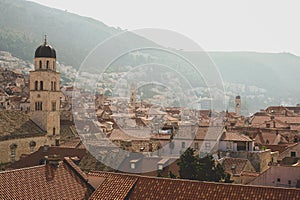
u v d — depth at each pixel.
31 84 122.94
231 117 157.25
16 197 40.03
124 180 46.06
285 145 98.56
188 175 59.69
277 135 112.62
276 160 86.69
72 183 46.34
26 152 110.56
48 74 122.06
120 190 44.56
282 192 39.62
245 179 69.00
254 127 126.38
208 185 42.25
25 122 117.06
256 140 108.94
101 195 44.66
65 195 44.03
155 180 44.81
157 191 43.28
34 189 42.41
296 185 59.34
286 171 60.38
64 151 77.25
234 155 80.75
